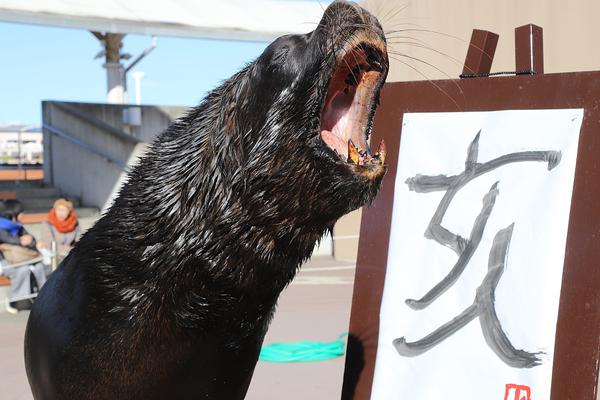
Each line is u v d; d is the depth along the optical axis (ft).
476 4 30.17
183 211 8.23
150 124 56.49
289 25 42.47
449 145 9.96
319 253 49.29
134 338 8.32
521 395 8.61
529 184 9.05
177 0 41.04
